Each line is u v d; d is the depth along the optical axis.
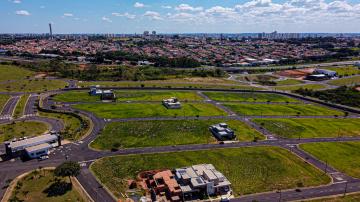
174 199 104.44
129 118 190.50
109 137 157.50
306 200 106.31
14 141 142.00
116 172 121.75
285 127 182.50
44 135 150.75
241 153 143.50
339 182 119.62
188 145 152.12
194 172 116.88
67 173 108.88
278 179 121.00
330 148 152.38
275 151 146.75
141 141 154.38
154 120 188.38
